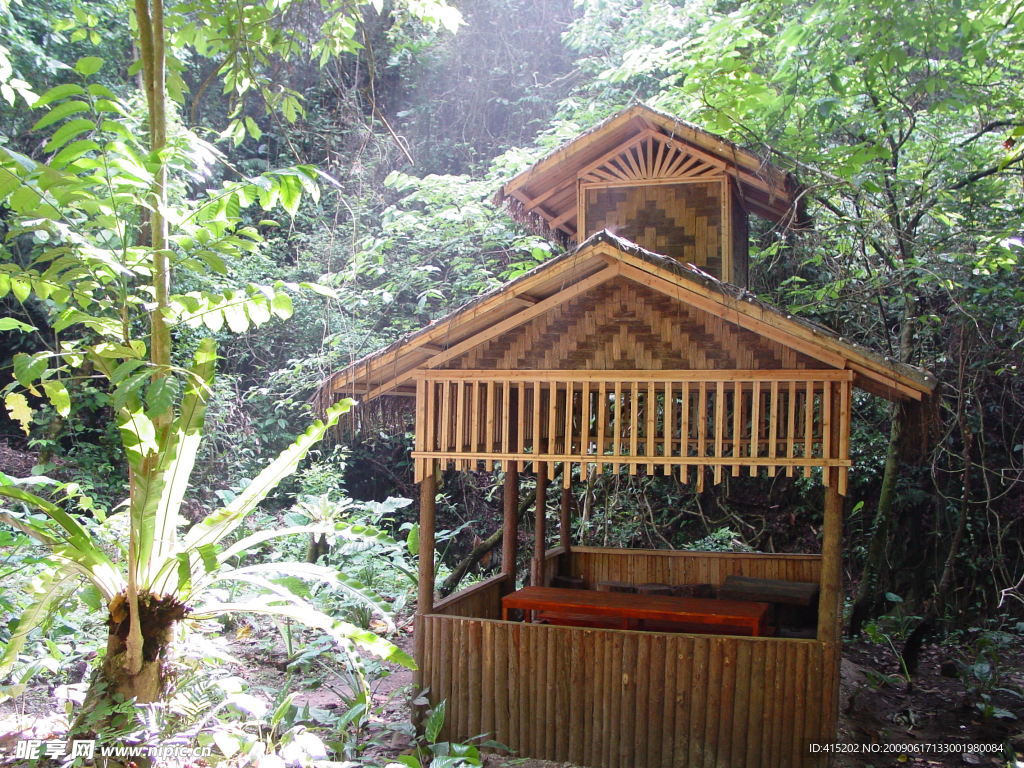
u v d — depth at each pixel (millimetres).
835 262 7801
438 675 5262
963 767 5113
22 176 3449
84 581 4090
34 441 10133
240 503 4074
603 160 6367
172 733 3754
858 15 5938
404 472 12695
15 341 12008
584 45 11688
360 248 10688
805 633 7125
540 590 6324
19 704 5145
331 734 4918
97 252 3512
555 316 5195
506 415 5293
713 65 6723
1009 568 9188
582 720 4992
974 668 6613
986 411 9320
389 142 12766
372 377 5406
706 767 4801
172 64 5086
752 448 4883
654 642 4914
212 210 4027
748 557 7578
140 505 3656
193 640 4570
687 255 6180
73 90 3654
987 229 7344
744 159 6016
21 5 10203
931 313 8078
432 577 5430
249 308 4055
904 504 9312
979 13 6164
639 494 10797
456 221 9586
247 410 11766
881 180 7602
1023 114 6980
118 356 3750
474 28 13859
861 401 9438
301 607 4172
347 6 5977
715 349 4934
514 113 13703
